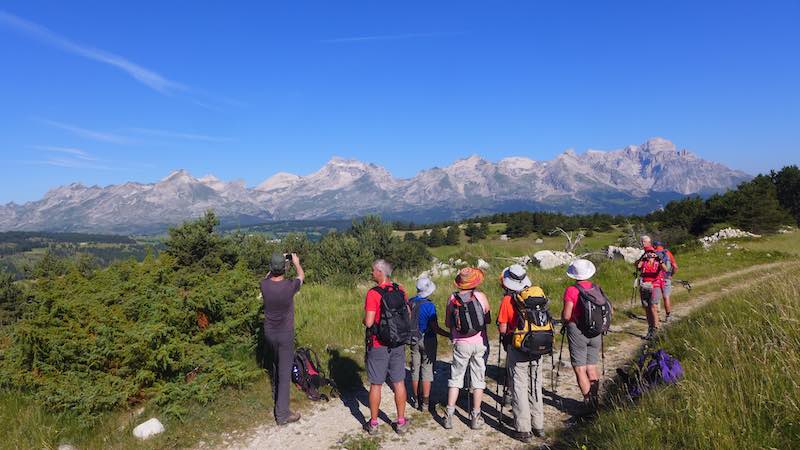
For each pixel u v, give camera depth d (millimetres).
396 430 5770
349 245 25891
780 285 8781
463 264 22984
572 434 5430
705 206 57156
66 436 5340
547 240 88375
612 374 7492
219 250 22219
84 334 6191
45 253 27359
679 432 4449
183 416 5891
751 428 4184
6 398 5934
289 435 5699
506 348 5809
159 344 6355
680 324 9445
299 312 11664
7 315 31469
